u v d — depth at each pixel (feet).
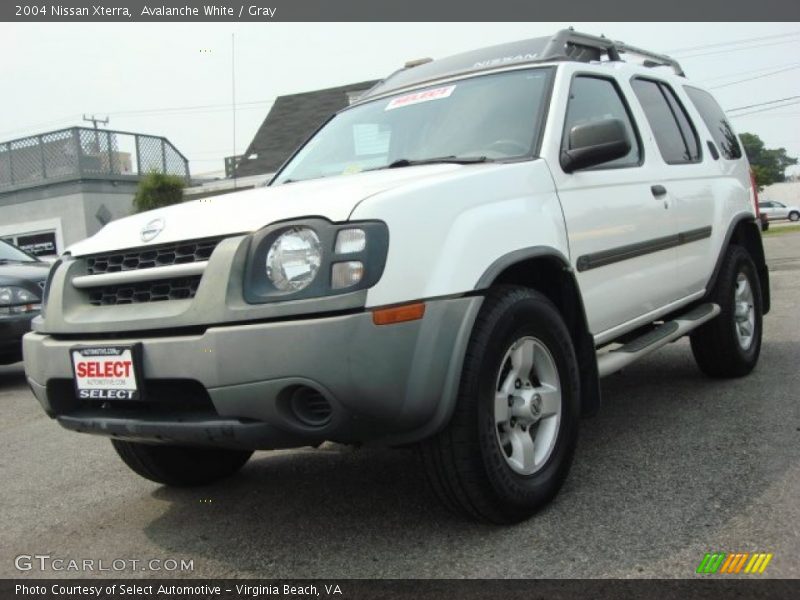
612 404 15.90
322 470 13.19
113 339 9.69
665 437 13.23
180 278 9.40
